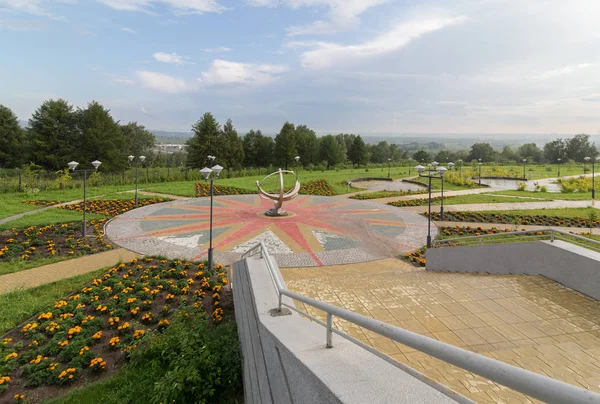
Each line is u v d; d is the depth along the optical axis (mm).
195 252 14328
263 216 20500
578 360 4363
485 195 29703
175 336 6789
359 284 8086
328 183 34812
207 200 25359
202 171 11734
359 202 25719
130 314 8844
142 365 6691
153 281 10617
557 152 90125
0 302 9328
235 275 8781
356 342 2654
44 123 43406
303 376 2803
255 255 8039
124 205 22375
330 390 2336
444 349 1634
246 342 5590
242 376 5660
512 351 4641
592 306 6031
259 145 63594
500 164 74500
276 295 5293
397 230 18000
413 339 1841
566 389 1109
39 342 7648
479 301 6434
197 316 7875
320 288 7785
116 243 15188
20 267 12000
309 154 66188
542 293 6672
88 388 6254
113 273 11391
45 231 16125
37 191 24688
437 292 7027
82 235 15891
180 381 5383
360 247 15188
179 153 93062
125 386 6109
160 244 15172
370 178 43594
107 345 7598
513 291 6840
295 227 18203
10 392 6250
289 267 12953
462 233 17234
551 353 4547
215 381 5492
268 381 3910
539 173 53875
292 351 3088
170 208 22422
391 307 6398
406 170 55438
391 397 2201
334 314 2893
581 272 6676
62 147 44094
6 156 47000
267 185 33344
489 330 5301
